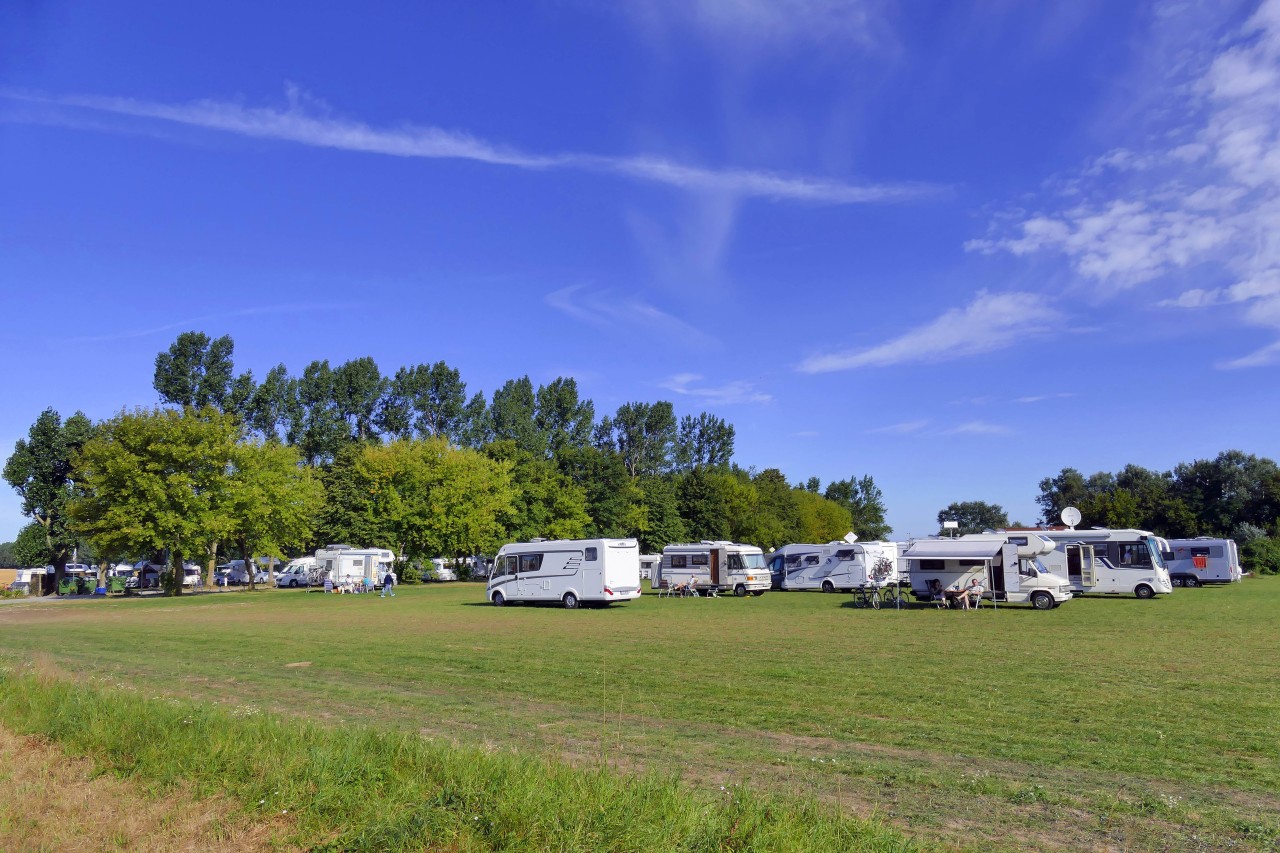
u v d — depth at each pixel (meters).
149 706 10.16
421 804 6.76
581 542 36.84
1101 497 87.69
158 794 7.58
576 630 25.23
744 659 17.81
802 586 49.25
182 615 35.09
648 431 102.12
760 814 6.34
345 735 8.60
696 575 44.19
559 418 93.56
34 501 67.25
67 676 13.48
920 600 34.88
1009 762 9.16
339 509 71.56
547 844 5.96
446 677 15.45
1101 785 8.24
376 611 35.88
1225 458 87.56
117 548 51.66
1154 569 37.28
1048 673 15.50
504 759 7.56
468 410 86.94
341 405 82.19
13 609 42.22
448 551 65.12
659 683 14.59
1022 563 32.50
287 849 6.35
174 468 52.09
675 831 6.09
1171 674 15.23
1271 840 6.61
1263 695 13.10
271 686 14.40
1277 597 37.38
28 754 9.02
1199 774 8.64
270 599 47.38
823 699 12.98
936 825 6.98
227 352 75.06
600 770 7.28
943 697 13.10
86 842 6.58
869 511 141.75
